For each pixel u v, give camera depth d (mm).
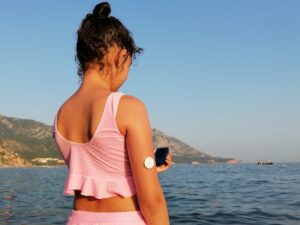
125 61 1658
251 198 17516
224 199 17297
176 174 54062
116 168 1472
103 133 1454
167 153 1727
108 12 1660
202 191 22188
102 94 1525
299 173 50969
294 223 10680
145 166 1427
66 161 1609
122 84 1685
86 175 1502
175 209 13922
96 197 1478
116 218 1465
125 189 1474
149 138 1467
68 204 16391
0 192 23516
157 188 1441
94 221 1485
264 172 57250
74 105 1596
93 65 1635
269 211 12961
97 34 1601
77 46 1662
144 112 1485
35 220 12047
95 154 1483
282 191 21109
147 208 1438
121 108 1461
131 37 1672
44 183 35156
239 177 41156
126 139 1456
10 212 13875
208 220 11375
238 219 11477
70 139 1559
